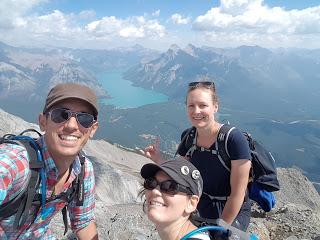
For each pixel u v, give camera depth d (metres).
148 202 0.79
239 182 1.04
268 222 2.58
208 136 1.09
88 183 0.88
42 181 0.73
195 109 1.08
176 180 0.75
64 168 0.77
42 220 0.80
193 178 0.78
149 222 1.94
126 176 7.44
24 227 0.77
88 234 0.95
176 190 0.76
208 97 1.07
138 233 1.76
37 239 0.82
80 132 0.75
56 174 0.76
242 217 1.12
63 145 0.74
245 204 1.14
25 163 0.70
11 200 0.70
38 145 0.75
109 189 6.54
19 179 0.69
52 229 1.57
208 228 0.76
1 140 0.73
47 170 0.75
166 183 0.76
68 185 0.82
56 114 0.73
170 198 0.76
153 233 1.80
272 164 1.12
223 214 1.06
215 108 1.12
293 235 2.40
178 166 0.77
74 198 0.87
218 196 1.10
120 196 6.56
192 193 0.78
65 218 0.87
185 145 1.17
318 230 2.46
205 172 1.10
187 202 0.78
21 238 0.78
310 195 7.17
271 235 2.42
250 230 2.24
